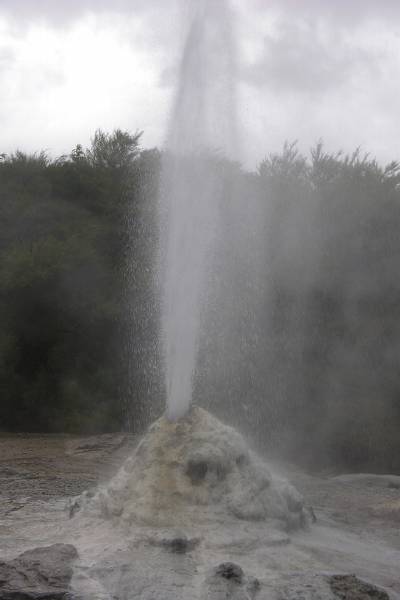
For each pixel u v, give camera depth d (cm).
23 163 2750
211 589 464
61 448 1439
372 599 470
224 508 579
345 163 2309
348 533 685
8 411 2081
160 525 561
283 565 529
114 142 2867
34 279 2069
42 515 684
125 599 459
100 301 2178
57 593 455
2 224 2448
